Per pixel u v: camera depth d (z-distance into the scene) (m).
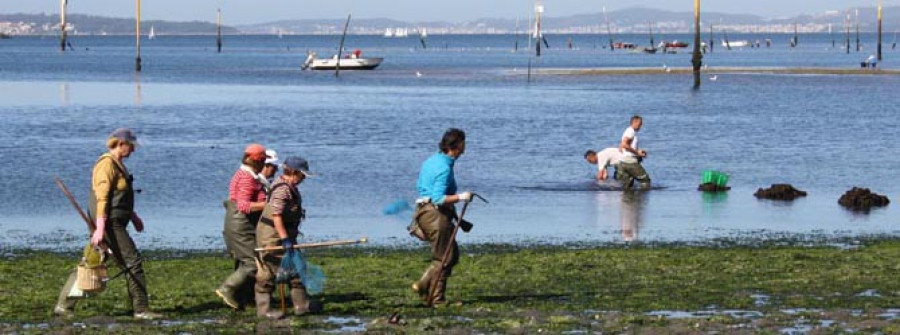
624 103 171.38
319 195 73.50
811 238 57.19
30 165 88.94
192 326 33.69
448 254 36.22
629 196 74.25
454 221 36.59
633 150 79.62
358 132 122.31
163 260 49.78
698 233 58.97
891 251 50.47
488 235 58.00
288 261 34.09
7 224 61.50
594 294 39.22
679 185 80.00
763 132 123.06
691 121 137.88
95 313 35.72
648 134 120.81
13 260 50.00
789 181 82.56
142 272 34.94
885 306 36.41
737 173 87.06
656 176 85.06
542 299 38.22
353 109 159.00
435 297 36.66
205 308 36.53
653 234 58.62
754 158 97.69
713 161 95.25
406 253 51.56
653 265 46.28
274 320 34.44
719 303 37.12
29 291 40.47
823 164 93.25
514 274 43.97
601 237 57.53
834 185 80.44
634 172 79.56
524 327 33.00
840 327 32.75
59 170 86.12
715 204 70.50
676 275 43.62
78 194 73.88
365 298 38.28
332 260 47.91
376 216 64.69
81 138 112.56
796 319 34.00
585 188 78.06
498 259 48.03
